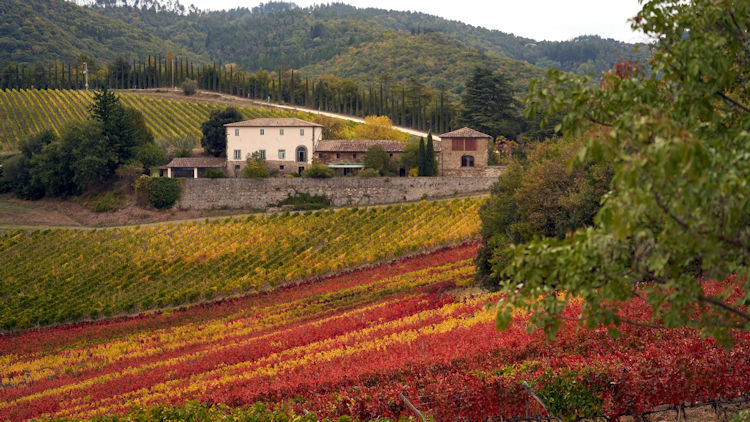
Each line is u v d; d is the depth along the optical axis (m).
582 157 9.05
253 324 49.78
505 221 50.09
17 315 58.19
